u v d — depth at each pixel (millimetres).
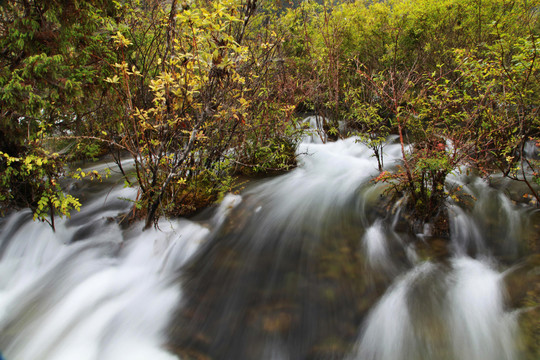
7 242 3619
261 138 4586
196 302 2668
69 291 2939
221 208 3826
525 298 2365
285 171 4922
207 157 3881
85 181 4773
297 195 4180
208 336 2367
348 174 4793
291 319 2434
